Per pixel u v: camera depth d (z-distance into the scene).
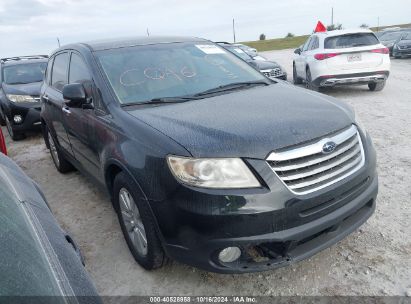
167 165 2.38
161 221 2.46
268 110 2.76
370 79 8.99
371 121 6.61
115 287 2.81
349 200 2.57
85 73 3.58
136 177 2.56
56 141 4.93
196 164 2.28
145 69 3.47
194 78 3.51
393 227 3.23
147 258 2.78
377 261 2.82
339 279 2.67
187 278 2.82
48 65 5.20
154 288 2.75
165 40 4.04
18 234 1.55
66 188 4.83
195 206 2.27
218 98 3.14
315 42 9.99
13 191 1.94
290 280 2.71
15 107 7.40
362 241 3.07
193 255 2.38
